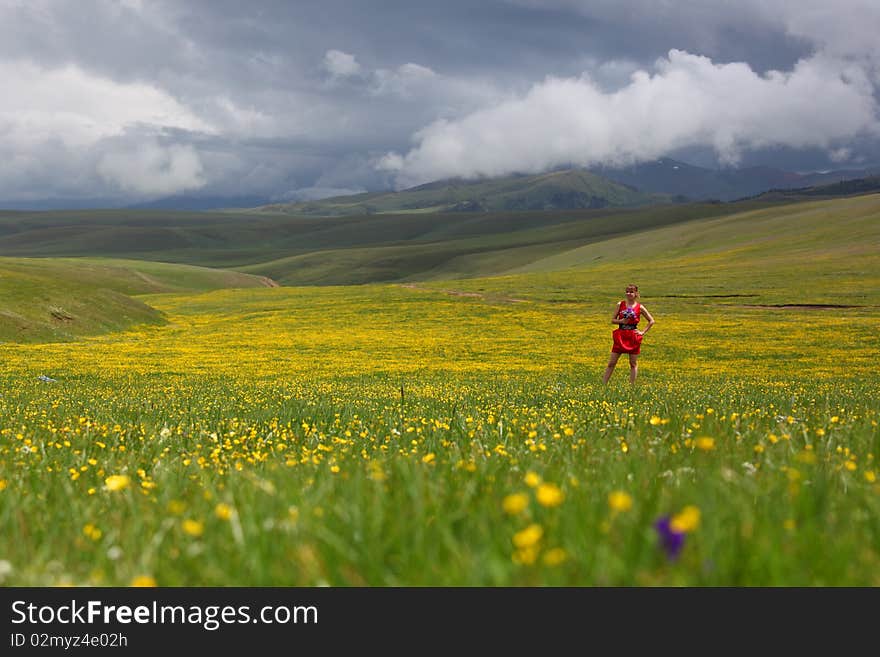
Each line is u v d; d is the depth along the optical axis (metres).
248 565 2.79
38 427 10.84
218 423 11.23
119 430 9.88
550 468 4.72
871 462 5.02
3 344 53.31
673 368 42.19
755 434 7.00
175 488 4.82
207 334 68.81
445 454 6.23
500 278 126.00
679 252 164.25
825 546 2.47
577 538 2.63
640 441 6.57
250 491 4.05
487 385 28.28
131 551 3.08
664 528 2.37
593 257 197.25
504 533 2.83
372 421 11.35
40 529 3.60
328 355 51.06
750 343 54.97
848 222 155.12
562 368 41.94
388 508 3.36
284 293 112.31
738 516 2.81
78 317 66.25
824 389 24.31
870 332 59.16
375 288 113.75
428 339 62.22
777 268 113.38
